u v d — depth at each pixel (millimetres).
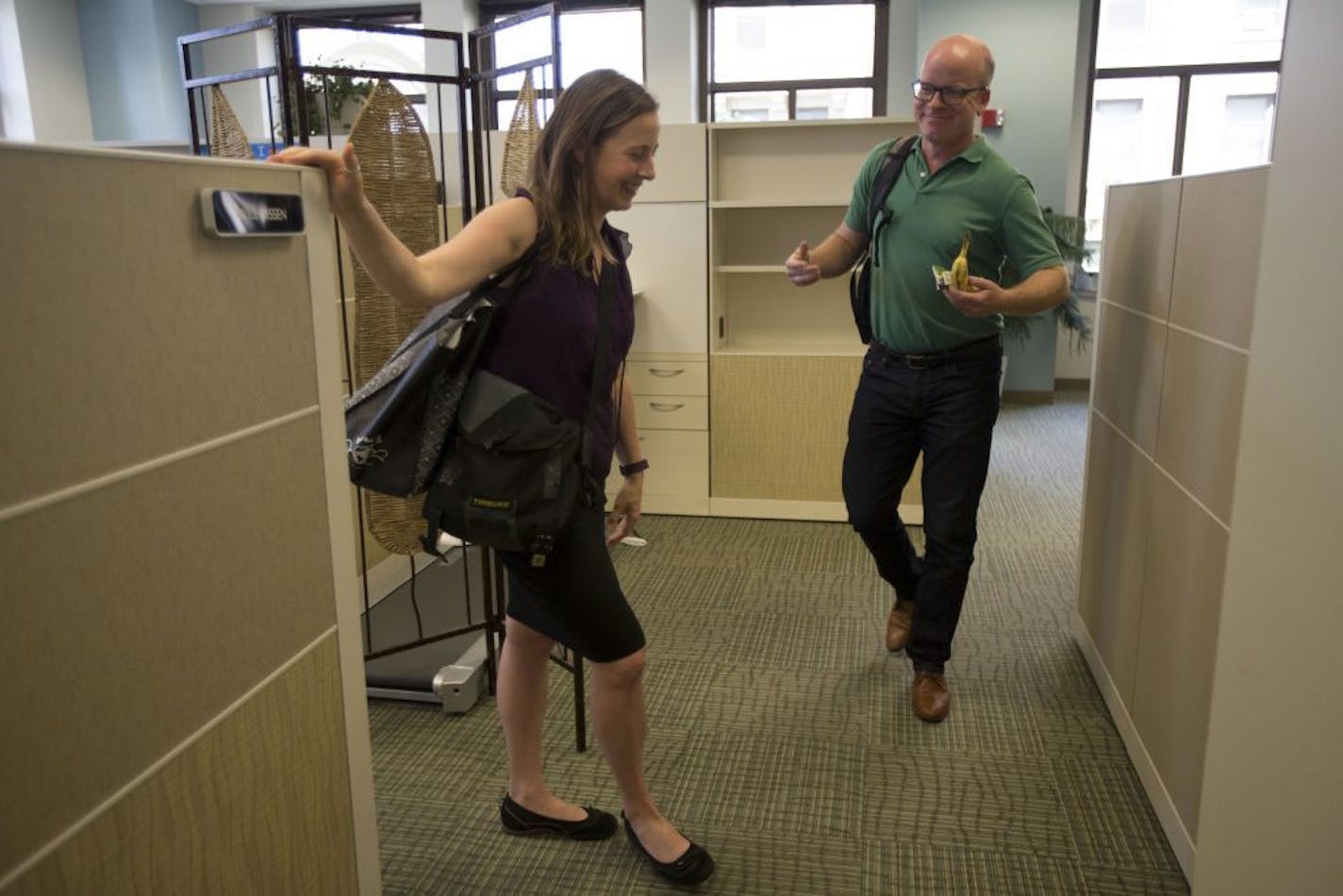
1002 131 6348
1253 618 1442
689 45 7039
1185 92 6715
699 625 2912
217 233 937
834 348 4008
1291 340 1346
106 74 7512
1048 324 6566
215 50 7723
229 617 1006
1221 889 1546
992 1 6234
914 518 3859
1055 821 1955
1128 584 2240
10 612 762
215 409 966
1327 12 1277
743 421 3896
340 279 2205
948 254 2221
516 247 1409
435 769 2145
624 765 1738
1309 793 1447
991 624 2902
